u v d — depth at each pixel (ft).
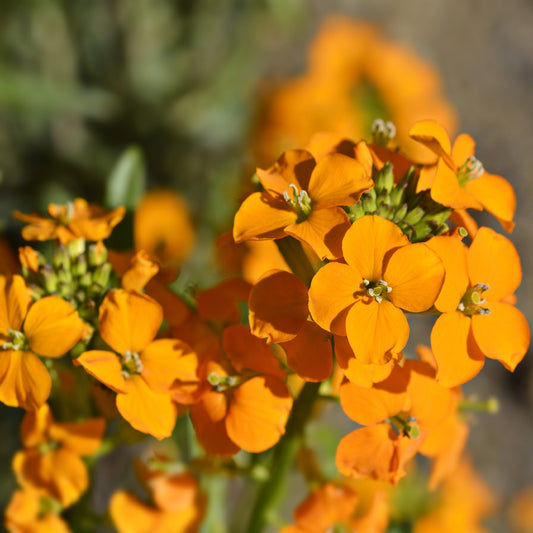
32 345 0.90
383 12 2.55
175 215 1.48
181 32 1.74
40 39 1.61
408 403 0.91
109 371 0.89
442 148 0.90
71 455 0.94
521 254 2.21
